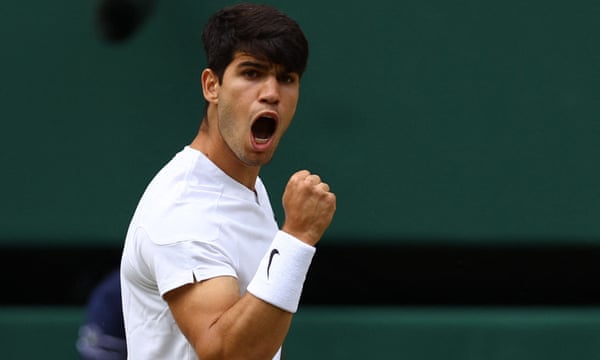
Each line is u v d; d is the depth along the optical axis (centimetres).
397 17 1686
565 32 1683
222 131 797
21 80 1722
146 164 1717
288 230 752
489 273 1825
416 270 1841
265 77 782
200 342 737
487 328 1681
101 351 1386
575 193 1688
